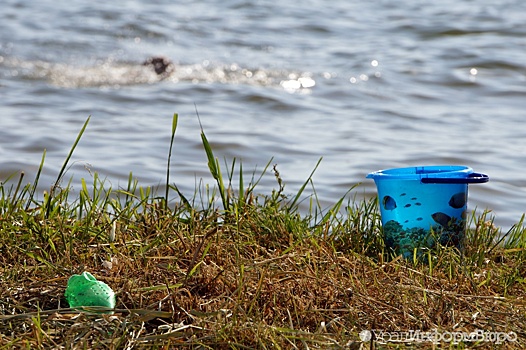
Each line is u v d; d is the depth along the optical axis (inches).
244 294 383.2
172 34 1771.7
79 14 1905.8
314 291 397.7
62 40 1678.2
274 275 397.7
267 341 349.1
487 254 489.1
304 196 749.9
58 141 937.5
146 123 1051.9
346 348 342.0
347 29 1861.5
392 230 472.1
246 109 1176.2
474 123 1104.8
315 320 376.2
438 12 2003.0
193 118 1096.2
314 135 1009.5
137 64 1518.2
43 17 1859.0
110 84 1346.0
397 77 1406.3
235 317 356.2
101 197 709.3
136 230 480.7
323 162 877.8
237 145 935.7
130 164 848.3
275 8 2060.8
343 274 426.0
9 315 362.9
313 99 1253.1
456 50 1603.1
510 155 925.8
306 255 431.5
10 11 1902.1
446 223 466.3
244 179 803.4
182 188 762.2
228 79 1400.1
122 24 1830.7
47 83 1331.2
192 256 432.5
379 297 399.5
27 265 433.4
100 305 375.9
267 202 540.4
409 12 2010.3
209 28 1854.1
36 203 508.7
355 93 1295.5
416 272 418.6
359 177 816.9
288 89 1330.0
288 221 494.6
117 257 432.1
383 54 1596.9
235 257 433.7
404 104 1230.9
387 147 954.7
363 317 380.5
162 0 2112.5
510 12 1969.7
